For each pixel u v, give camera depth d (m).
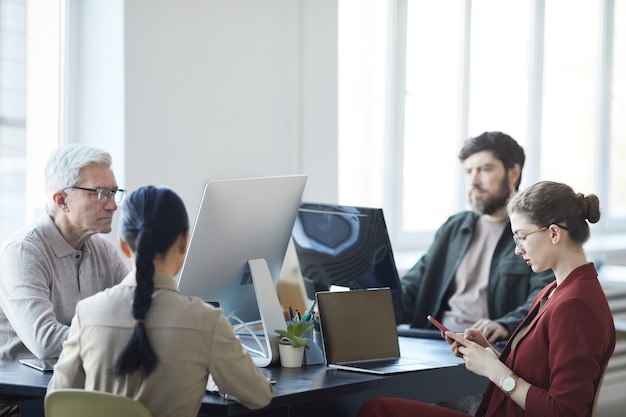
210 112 4.61
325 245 3.68
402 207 5.93
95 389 2.53
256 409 2.75
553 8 6.72
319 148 5.08
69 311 3.40
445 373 3.30
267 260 3.43
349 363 3.30
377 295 3.46
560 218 2.93
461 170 6.18
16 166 4.37
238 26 4.69
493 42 6.31
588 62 6.98
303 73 4.98
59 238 3.38
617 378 6.02
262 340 3.50
